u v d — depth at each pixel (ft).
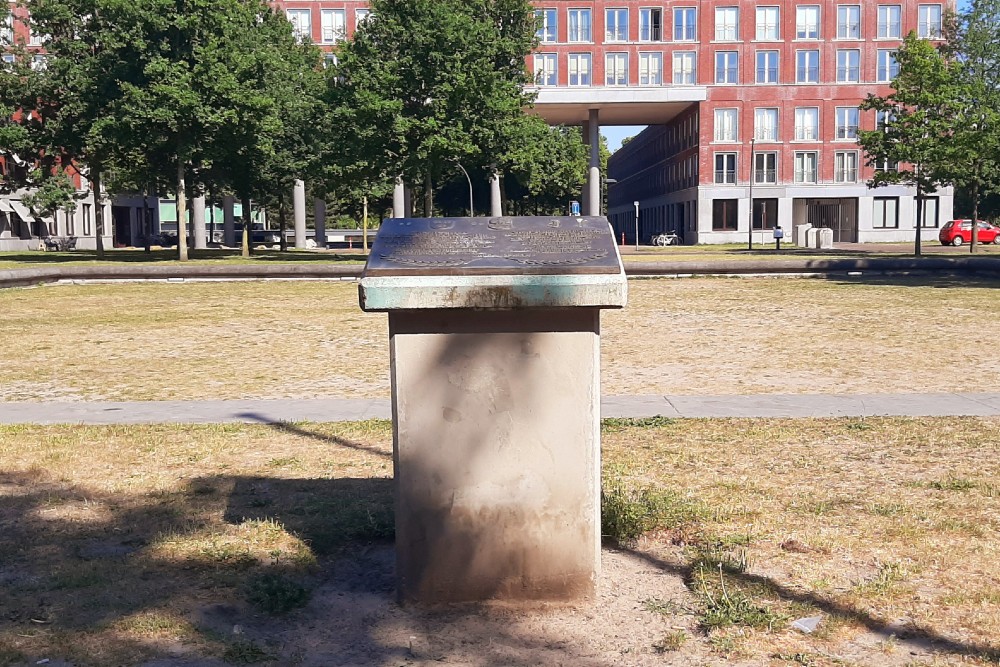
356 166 134.72
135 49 127.95
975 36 169.78
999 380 37.11
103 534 18.92
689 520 19.17
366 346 50.44
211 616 14.79
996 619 14.19
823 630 13.89
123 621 14.43
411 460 14.73
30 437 28.12
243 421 30.40
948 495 20.80
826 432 27.55
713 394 34.65
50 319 66.13
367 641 13.85
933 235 236.22
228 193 166.20
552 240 15.31
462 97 133.08
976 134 116.88
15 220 212.02
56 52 137.49
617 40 236.22
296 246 228.22
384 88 132.57
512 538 14.84
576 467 14.70
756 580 15.90
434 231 15.88
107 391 37.17
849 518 19.22
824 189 237.86
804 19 234.38
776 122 237.45
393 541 18.39
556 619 14.47
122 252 184.55
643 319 61.31
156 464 24.75
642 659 13.14
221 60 130.82
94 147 137.59
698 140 239.71
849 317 61.31
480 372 14.57
